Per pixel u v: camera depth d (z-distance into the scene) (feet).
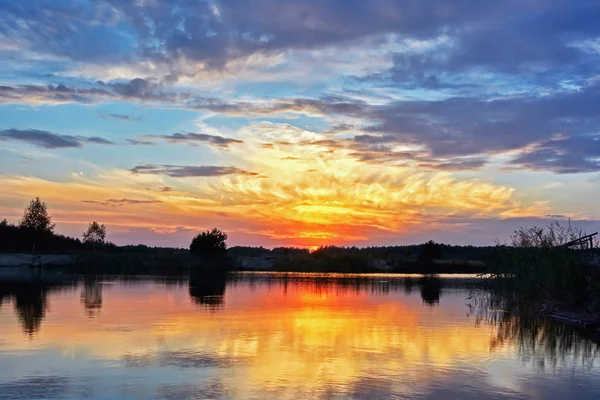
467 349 48.32
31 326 56.54
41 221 261.85
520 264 83.41
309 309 76.64
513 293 85.61
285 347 47.37
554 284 76.54
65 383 34.91
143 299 86.99
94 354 43.32
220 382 35.53
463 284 143.64
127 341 48.91
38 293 94.58
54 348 45.42
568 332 60.13
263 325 59.77
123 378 36.24
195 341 49.39
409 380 36.81
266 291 109.91
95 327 56.44
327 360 42.39
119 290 104.27
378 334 55.16
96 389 33.68
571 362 43.52
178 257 237.45
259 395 32.83
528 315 75.15
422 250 269.23
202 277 162.40
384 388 34.76
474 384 36.19
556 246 80.74
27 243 253.85
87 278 142.82
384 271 249.55
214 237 251.60
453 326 62.18
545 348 49.57
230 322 61.67
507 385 36.17
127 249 290.97
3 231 251.60
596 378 38.37
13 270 181.37
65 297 87.97
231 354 44.04
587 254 80.02
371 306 82.43
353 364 41.22
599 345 51.47
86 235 287.28
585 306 72.43
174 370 38.47
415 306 83.71
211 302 84.23
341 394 33.30
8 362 40.37
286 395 32.94
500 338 54.65
